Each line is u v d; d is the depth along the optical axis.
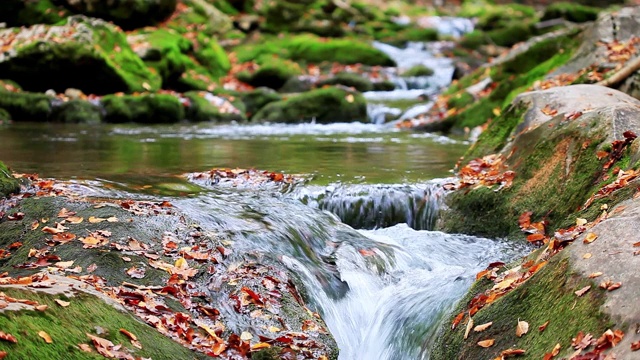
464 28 26.02
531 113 8.48
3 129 12.55
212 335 4.88
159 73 16.23
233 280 5.58
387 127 14.13
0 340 3.67
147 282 5.32
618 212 5.04
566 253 4.77
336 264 6.46
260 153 10.34
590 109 7.70
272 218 6.83
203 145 11.15
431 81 18.81
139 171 8.63
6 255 5.74
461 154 10.47
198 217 6.44
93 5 17.25
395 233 7.53
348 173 8.70
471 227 7.57
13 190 6.70
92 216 6.11
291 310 5.41
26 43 14.62
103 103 14.23
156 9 18.22
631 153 6.48
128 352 4.18
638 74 10.62
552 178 7.23
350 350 5.85
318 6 24.34
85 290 4.54
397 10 28.19
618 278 4.28
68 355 3.90
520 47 14.30
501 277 5.38
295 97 14.88
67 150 10.27
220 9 23.31
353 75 18.06
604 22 13.00
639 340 3.85
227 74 18.50
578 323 4.26
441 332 5.31
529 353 4.41
